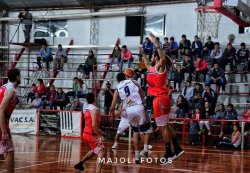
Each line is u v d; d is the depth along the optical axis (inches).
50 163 354.9
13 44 901.2
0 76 893.8
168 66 295.7
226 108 635.5
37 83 828.6
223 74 654.5
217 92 655.8
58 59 834.2
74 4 889.5
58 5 907.4
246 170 344.5
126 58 748.6
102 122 669.9
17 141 556.4
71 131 655.8
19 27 946.7
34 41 888.9
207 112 600.7
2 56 936.9
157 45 279.3
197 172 323.3
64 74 851.4
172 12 800.3
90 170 317.1
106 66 792.3
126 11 837.2
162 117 281.7
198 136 591.5
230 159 424.5
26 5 936.3
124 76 328.2
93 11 878.4
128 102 324.8
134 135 340.5
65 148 479.8
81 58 868.0
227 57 676.7
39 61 834.2
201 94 626.5
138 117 324.5
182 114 620.4
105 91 682.8
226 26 748.6
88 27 878.4
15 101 227.3
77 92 721.0
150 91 288.0
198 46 703.1
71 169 322.0
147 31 824.3
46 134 680.4
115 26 853.2
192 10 779.4
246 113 599.8
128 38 838.5
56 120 672.4
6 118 224.7
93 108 280.7
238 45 737.0
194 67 697.0
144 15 826.8
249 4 486.3
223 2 457.1
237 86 691.4
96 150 280.5
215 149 537.0
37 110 693.9
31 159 378.9
